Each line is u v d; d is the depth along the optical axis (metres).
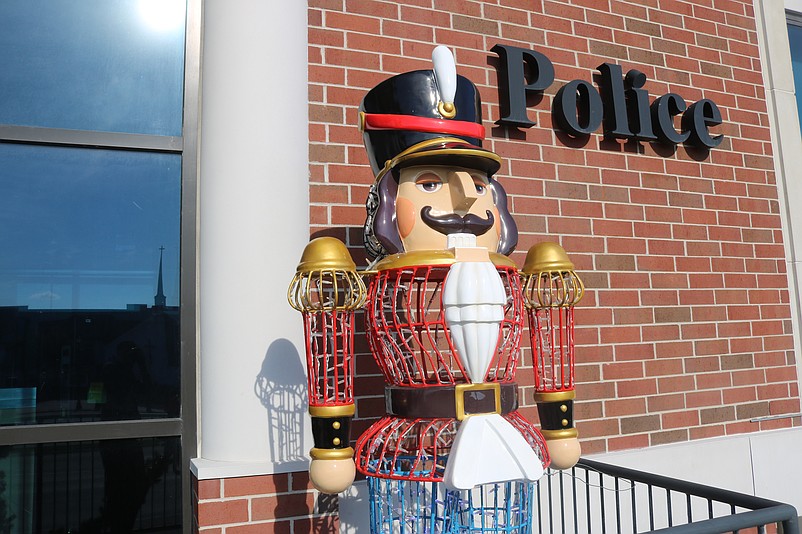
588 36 4.16
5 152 3.13
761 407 4.29
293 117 3.02
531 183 3.79
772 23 4.89
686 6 4.59
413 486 2.87
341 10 3.45
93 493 3.02
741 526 2.10
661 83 4.39
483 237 2.21
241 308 2.83
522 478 1.91
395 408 2.09
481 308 1.98
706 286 4.26
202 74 3.34
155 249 3.26
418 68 3.57
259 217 2.88
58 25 3.27
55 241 3.14
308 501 2.78
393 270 2.09
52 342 3.08
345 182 3.28
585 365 3.77
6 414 2.97
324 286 3.01
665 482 2.68
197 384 3.18
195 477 2.78
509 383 2.12
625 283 3.98
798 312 4.55
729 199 4.47
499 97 3.78
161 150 3.29
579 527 3.58
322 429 2.07
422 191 2.16
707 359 4.16
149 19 3.40
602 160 4.04
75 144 3.18
